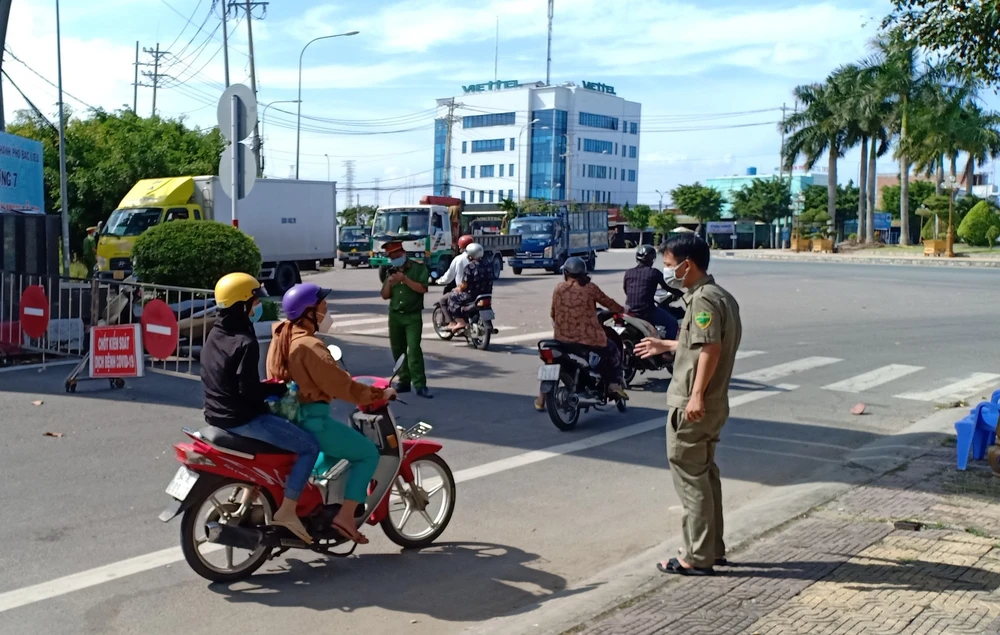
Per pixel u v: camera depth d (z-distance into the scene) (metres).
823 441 8.92
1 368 12.06
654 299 11.69
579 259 9.45
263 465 4.98
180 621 4.66
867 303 22.77
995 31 7.56
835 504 6.40
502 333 16.94
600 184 111.06
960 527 5.81
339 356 5.39
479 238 32.22
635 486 7.29
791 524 5.94
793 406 10.63
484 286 14.93
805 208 90.69
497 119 108.62
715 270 38.06
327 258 29.20
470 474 7.54
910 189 87.12
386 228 31.23
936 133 52.19
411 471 5.78
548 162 105.50
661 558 5.45
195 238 13.83
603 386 9.55
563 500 6.89
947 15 7.75
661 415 10.03
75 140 31.44
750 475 7.72
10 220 13.75
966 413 9.91
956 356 14.34
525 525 6.31
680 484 5.03
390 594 5.06
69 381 10.54
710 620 4.33
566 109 105.69
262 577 5.28
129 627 4.57
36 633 4.48
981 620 4.29
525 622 4.45
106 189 30.34
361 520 5.40
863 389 11.67
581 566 5.55
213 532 4.99
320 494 5.23
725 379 4.91
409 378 10.99
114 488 6.94
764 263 45.47
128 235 23.38
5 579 5.16
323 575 5.34
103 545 5.73
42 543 5.75
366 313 20.06
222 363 4.91
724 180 118.12
